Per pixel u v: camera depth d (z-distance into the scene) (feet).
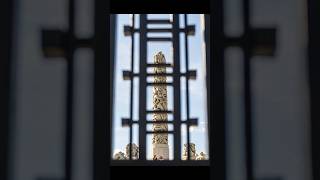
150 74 59.00
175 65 58.85
